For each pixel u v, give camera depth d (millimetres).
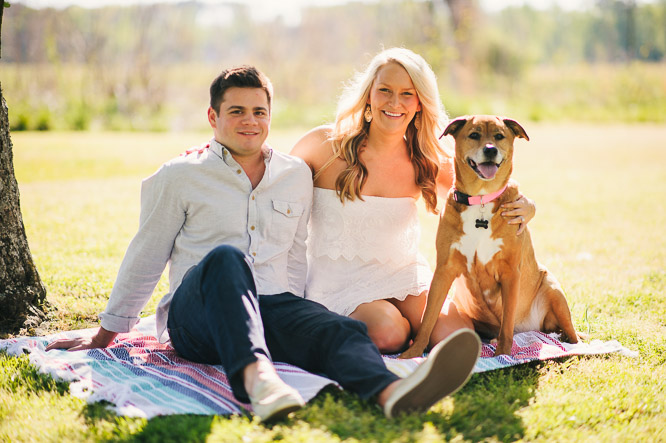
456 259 3570
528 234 3734
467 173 3537
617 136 17141
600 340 3717
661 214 7812
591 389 3000
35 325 3781
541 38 45438
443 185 4031
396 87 3504
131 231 6285
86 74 20859
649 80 27172
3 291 3703
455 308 3787
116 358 3156
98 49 21031
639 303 4398
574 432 2547
